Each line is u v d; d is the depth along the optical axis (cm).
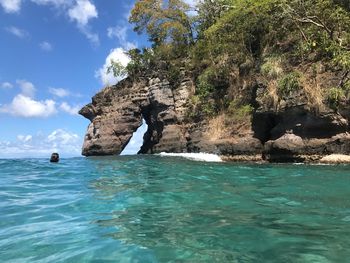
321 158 1491
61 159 2297
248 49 2255
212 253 472
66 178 1234
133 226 598
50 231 575
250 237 532
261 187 930
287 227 577
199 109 2377
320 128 1517
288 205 723
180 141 2392
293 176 1111
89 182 1114
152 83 2734
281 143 1573
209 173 1242
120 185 1031
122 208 732
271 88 1703
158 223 614
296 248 484
